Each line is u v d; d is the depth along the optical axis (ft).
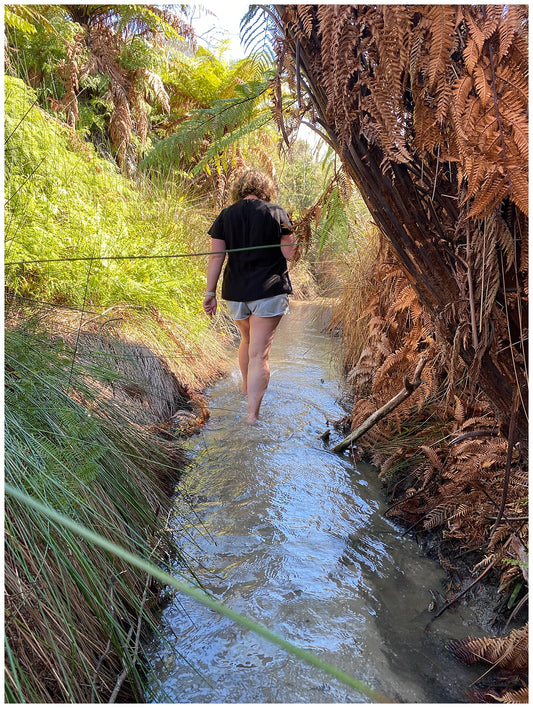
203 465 7.38
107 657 3.86
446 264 3.98
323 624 4.41
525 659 3.75
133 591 4.52
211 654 4.13
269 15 3.80
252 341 8.99
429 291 4.04
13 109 10.37
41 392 5.09
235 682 3.85
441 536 5.53
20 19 13.51
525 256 3.72
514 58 3.09
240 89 5.61
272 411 9.64
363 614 4.55
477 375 3.99
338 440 8.48
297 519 6.10
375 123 3.47
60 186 11.07
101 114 17.10
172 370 9.95
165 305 11.31
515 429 4.12
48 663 3.35
